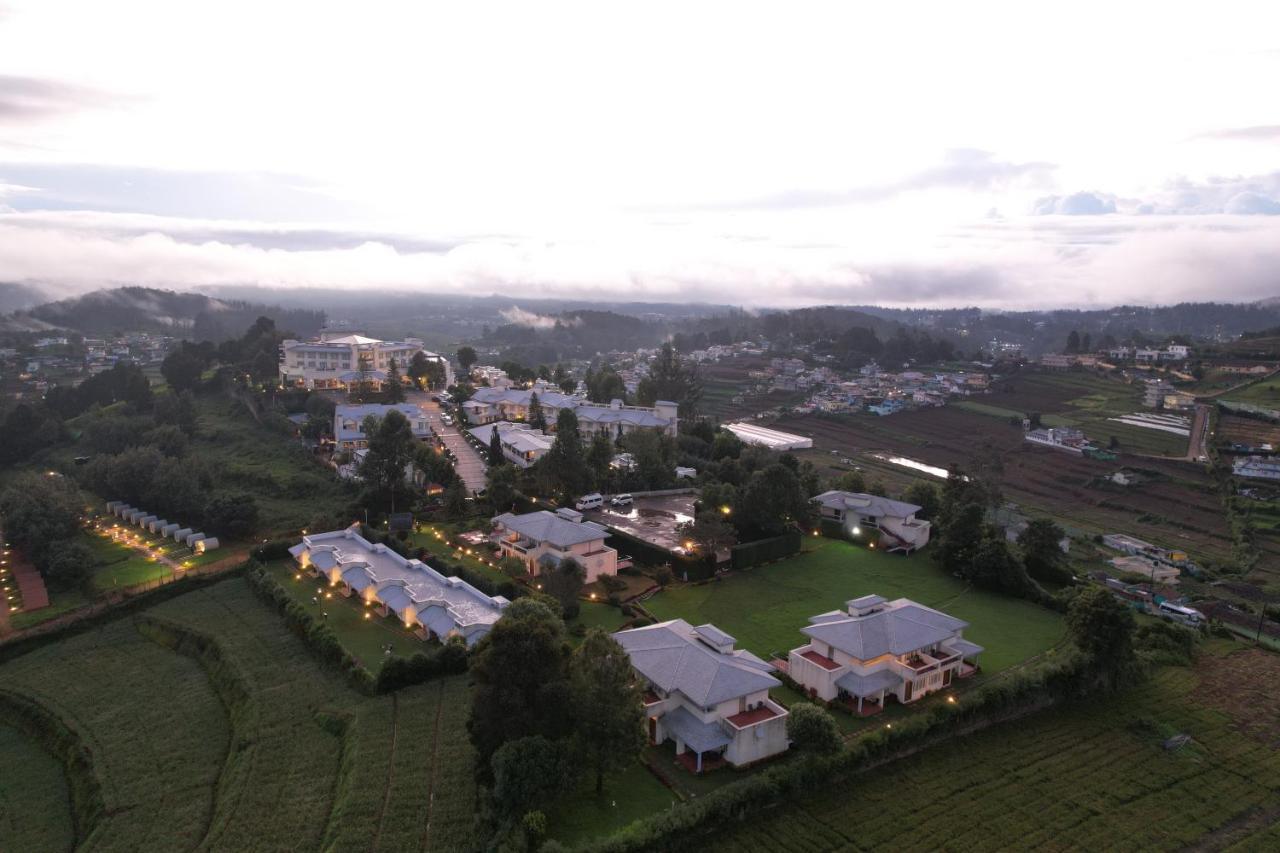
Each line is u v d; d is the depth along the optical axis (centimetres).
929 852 5638
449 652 7981
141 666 8781
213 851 5659
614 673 5928
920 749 6875
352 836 5644
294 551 11175
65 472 15662
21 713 8012
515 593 9606
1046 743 7081
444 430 17912
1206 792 6438
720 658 6988
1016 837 5825
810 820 5916
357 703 7531
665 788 6188
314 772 6575
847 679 7462
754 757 6525
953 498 13450
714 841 5666
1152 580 11606
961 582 10812
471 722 6216
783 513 11675
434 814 5866
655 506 13338
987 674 8150
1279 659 8925
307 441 16262
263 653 8650
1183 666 8688
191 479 13075
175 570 10981
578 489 13200
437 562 10569
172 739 7369
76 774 7044
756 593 10156
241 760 6756
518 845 5259
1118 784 6500
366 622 9194
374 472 12550
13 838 6353
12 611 9894
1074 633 8262
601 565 10331
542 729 6009
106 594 10231
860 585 10562
